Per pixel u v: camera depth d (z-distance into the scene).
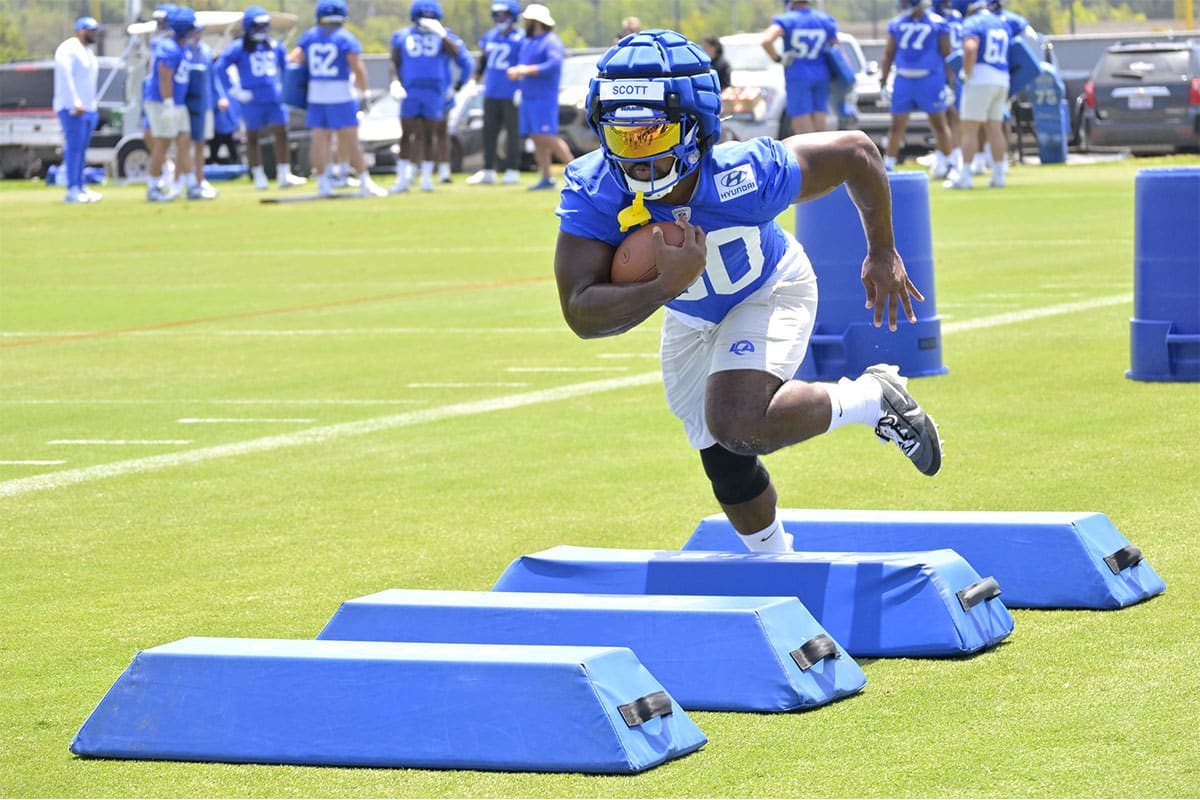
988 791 12.51
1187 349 31.47
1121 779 12.62
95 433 31.02
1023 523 18.16
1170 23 154.50
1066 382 32.12
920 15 78.56
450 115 106.94
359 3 169.12
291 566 20.86
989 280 49.28
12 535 23.00
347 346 41.94
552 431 29.80
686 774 13.22
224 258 64.75
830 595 16.62
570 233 16.14
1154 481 23.42
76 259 65.75
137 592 19.83
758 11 155.50
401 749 13.75
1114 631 16.70
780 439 16.73
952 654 16.03
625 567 17.52
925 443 17.95
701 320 17.30
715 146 16.47
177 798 13.20
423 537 22.20
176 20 86.50
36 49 154.12
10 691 16.19
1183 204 31.30
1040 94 95.06
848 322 33.47
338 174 95.69
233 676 14.34
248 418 32.19
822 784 12.83
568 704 13.50
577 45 154.62
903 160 101.38
